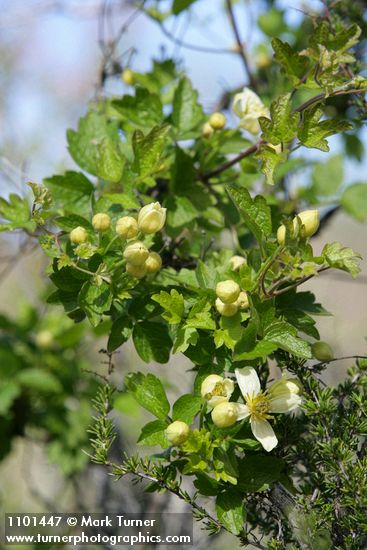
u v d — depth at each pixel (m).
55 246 0.77
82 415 1.04
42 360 1.04
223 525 0.72
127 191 0.81
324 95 0.76
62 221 0.77
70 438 1.04
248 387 0.72
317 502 0.73
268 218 0.74
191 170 0.87
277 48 0.76
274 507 0.75
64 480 1.15
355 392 0.78
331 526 0.74
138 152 0.79
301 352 0.72
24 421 1.04
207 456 0.72
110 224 0.77
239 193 0.74
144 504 1.00
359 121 0.87
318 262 0.71
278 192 1.04
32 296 1.26
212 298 0.74
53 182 0.84
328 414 0.74
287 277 0.72
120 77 1.01
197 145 0.89
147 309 0.77
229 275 0.76
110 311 0.78
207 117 0.92
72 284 0.76
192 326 0.73
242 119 0.85
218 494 0.73
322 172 1.05
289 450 0.75
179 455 0.73
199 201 0.86
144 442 0.73
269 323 0.72
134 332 0.77
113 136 0.89
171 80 0.99
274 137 0.74
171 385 1.00
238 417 0.71
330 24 0.86
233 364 0.73
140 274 0.75
